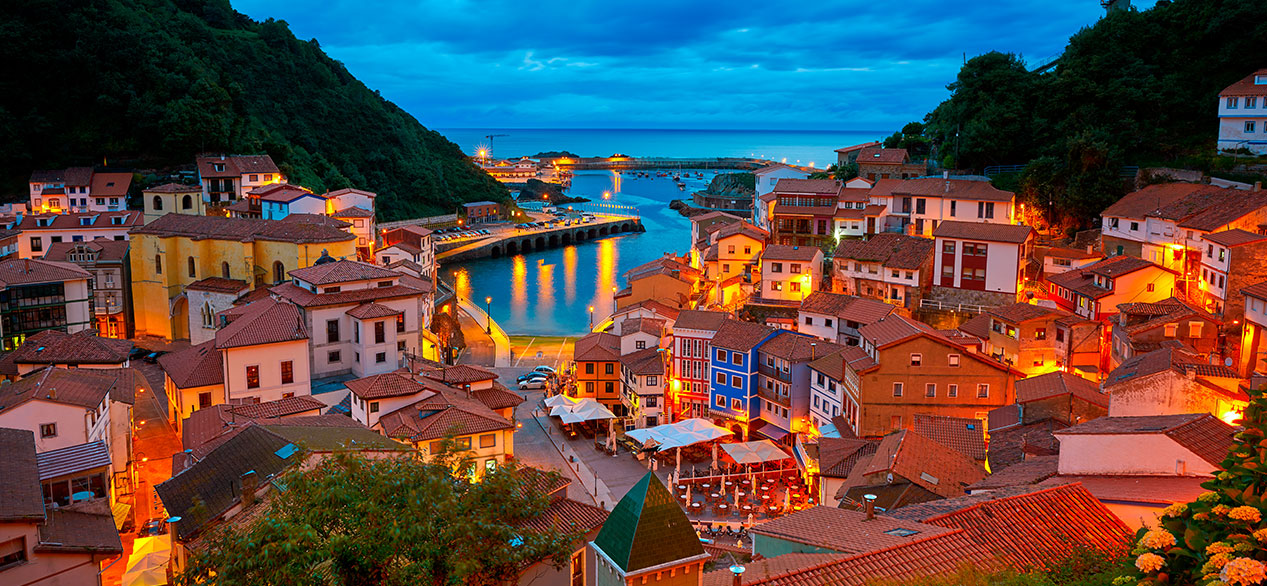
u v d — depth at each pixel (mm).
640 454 77562
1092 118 118375
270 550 22172
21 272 92438
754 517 62844
